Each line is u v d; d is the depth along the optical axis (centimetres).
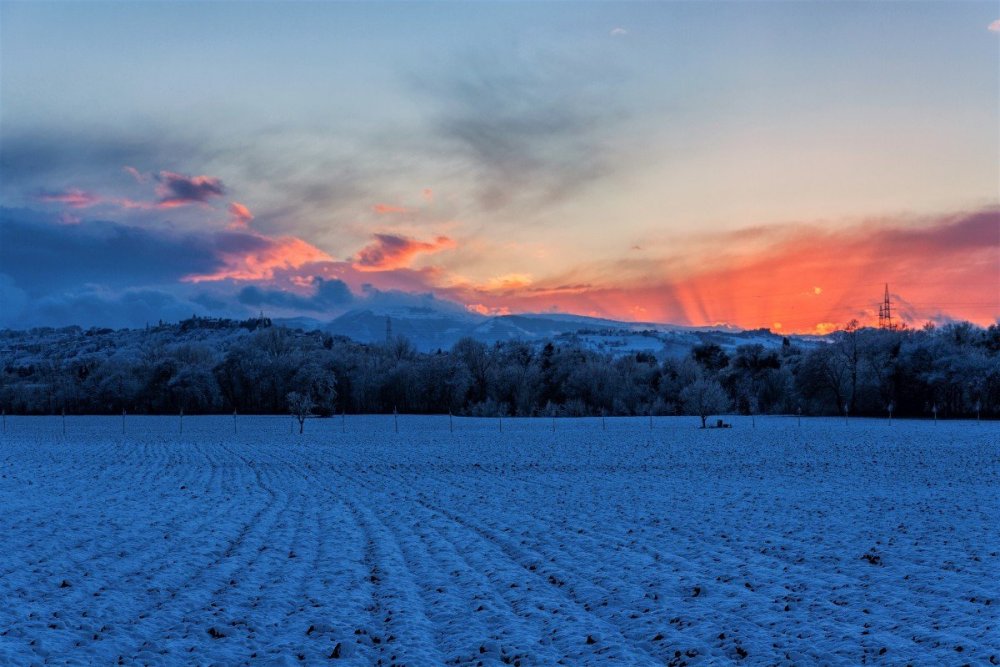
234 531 2595
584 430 10025
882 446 6781
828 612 1541
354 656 1320
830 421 11606
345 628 1483
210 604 1652
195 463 5719
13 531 2520
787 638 1371
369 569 2006
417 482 4362
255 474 4881
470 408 15425
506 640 1385
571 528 2623
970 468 4866
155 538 2433
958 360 12469
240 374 15850
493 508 3189
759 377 15538
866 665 1230
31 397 16438
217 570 1967
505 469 5156
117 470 5053
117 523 2725
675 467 5188
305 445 7794
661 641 1379
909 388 13075
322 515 3008
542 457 6084
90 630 1455
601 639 1383
